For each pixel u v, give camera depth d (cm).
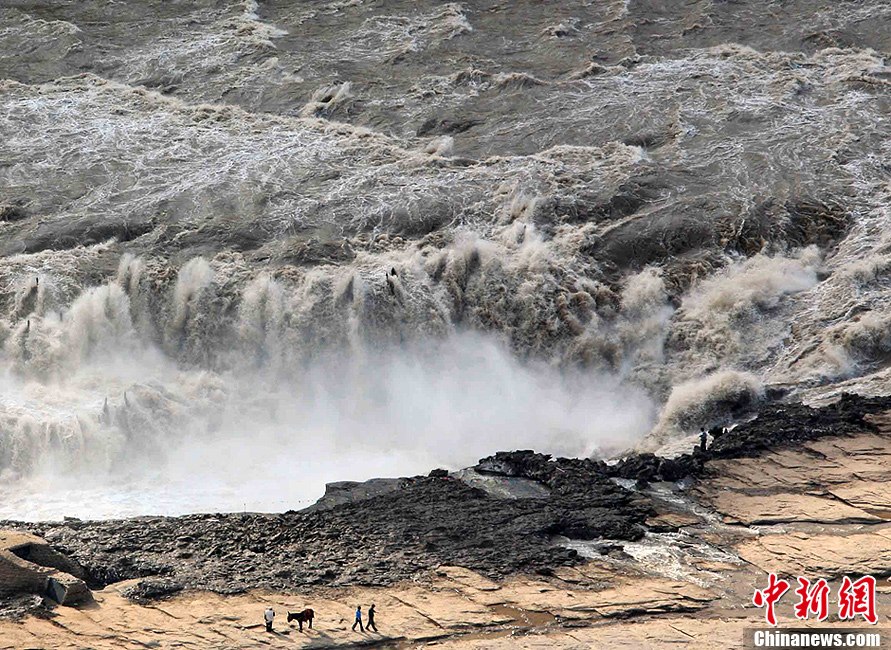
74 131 14325
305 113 14788
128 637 6962
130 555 8031
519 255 12156
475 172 13450
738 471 9225
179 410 10838
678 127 14262
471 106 14900
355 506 8869
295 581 7688
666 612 7419
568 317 11788
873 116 14525
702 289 12025
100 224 12462
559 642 7050
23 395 10725
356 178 13338
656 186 13150
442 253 12088
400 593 7569
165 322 11562
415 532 8362
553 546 8156
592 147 13950
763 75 15475
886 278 11944
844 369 11112
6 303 11469
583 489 8988
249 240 12300
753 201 12888
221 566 7888
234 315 11556
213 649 6881
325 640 7019
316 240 12269
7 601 7250
